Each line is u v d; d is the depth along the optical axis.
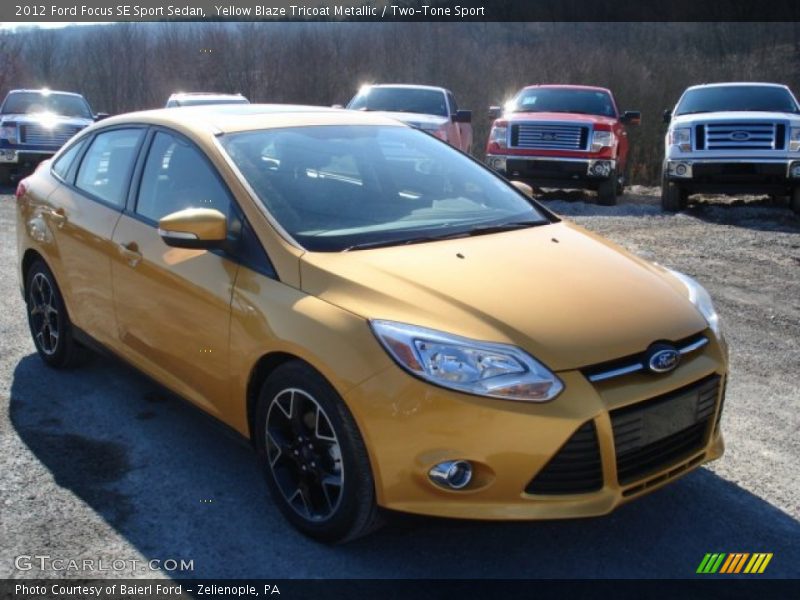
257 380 3.47
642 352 3.09
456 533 3.41
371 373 2.94
